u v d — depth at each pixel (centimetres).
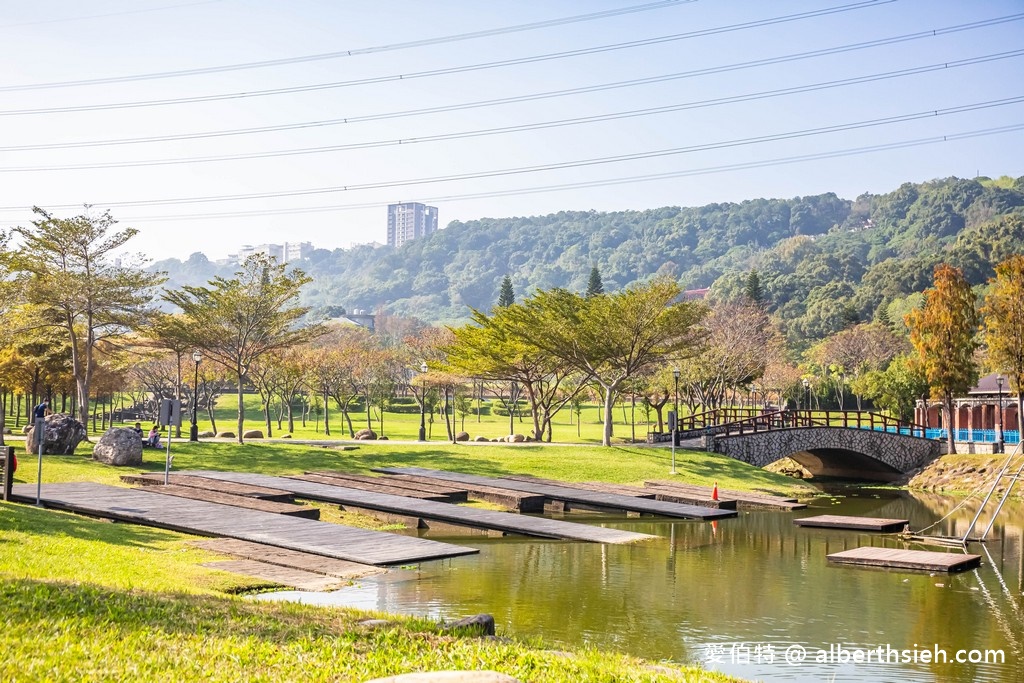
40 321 4997
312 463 4794
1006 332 5944
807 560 2864
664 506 3953
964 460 6175
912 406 9462
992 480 5631
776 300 18675
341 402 9694
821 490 5641
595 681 1093
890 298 16038
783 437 6200
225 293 5772
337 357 9419
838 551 3078
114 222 5350
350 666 1038
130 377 9994
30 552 1814
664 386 8112
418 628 1318
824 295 17462
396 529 3216
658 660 1652
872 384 9688
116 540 2233
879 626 2014
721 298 18200
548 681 1061
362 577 2145
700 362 7844
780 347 11019
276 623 1246
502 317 6638
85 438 4953
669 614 2050
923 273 16500
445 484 4156
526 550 2828
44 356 6394
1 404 4175
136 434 4228
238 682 948
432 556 2441
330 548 2428
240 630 1176
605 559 2727
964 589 2436
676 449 6000
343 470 4675
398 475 4506
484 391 13725
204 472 4134
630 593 2255
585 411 14312
